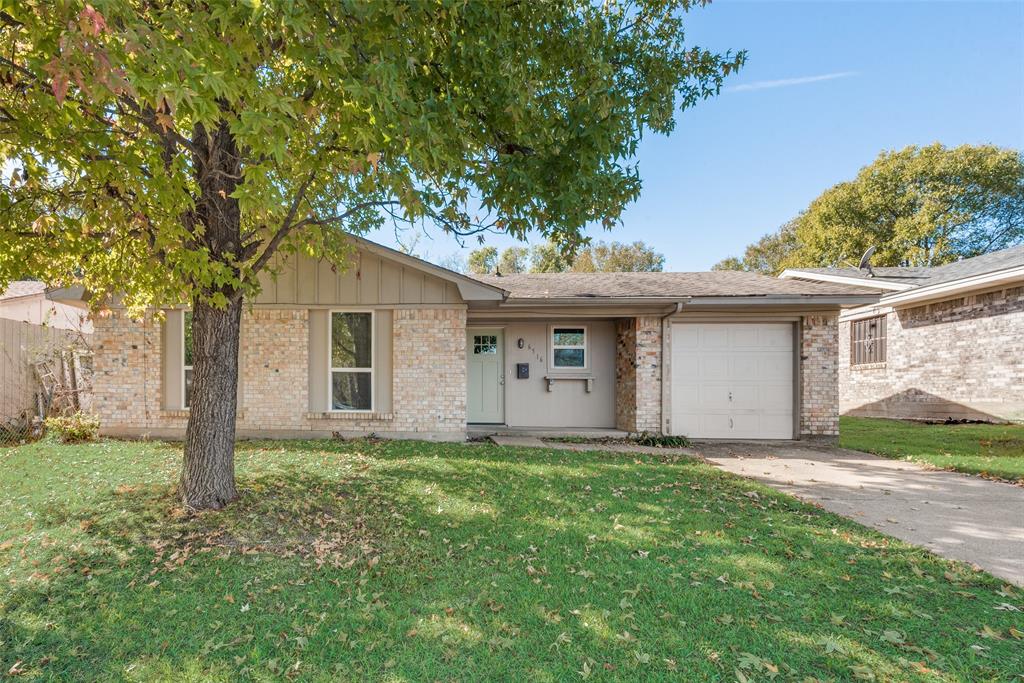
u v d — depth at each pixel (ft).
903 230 85.05
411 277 30.25
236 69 9.48
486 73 12.88
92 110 11.95
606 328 37.14
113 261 16.16
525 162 14.29
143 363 29.37
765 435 34.01
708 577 11.55
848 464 25.66
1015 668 8.10
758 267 123.03
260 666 8.37
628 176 15.08
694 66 16.81
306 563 12.28
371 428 30.09
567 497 17.78
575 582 11.28
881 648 8.67
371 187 12.50
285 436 29.68
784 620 9.62
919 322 46.78
